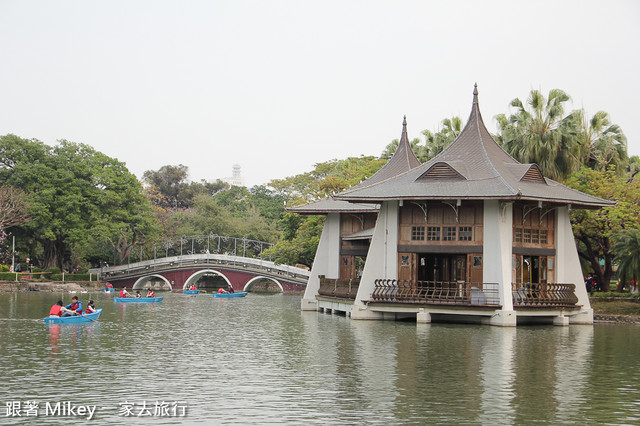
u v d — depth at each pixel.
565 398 22.05
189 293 93.62
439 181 47.16
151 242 109.50
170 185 166.75
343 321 47.28
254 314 54.72
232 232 128.25
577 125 58.16
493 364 28.08
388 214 47.41
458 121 75.31
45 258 100.06
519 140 58.41
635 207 53.62
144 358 29.31
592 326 45.72
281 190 122.06
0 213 87.88
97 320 47.47
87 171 96.25
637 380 25.05
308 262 100.19
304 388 23.14
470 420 19.36
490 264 44.53
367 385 23.67
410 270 46.69
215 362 28.31
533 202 46.09
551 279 47.84
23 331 39.84
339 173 96.94
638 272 50.66
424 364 27.92
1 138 93.25
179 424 18.75
